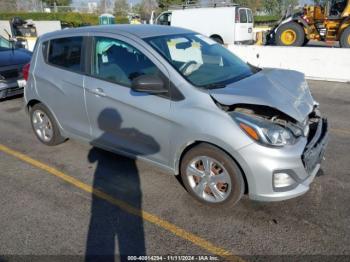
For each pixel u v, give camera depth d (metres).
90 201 3.52
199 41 4.11
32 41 15.78
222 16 16.83
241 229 3.03
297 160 2.92
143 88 3.24
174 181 3.86
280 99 3.16
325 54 9.54
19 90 7.43
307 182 3.08
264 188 2.96
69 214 3.30
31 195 3.65
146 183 3.83
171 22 18.28
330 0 14.89
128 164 4.28
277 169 2.89
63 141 4.90
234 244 2.86
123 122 3.71
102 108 3.87
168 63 3.36
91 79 3.94
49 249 2.83
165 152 3.47
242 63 4.18
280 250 2.77
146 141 3.60
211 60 3.88
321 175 3.92
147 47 3.49
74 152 4.71
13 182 3.94
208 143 3.14
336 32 14.89
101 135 4.04
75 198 3.58
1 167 4.33
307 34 15.05
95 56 3.94
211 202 3.30
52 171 4.18
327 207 3.30
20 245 2.88
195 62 3.68
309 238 2.89
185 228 3.07
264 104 2.96
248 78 3.64
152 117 3.42
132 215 3.27
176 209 3.35
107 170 4.15
